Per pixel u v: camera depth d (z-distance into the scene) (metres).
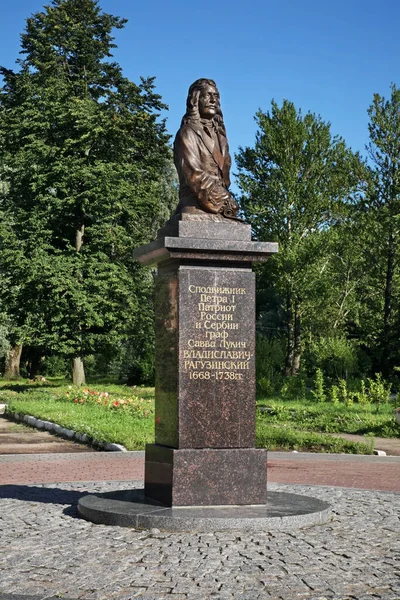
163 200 50.12
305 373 43.41
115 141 40.84
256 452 9.06
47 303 38.81
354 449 17.83
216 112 9.78
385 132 44.03
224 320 9.18
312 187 48.00
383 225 43.81
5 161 40.03
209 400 9.05
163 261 9.55
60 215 40.25
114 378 53.94
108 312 39.56
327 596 6.10
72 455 16.44
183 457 8.85
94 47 42.66
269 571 6.73
